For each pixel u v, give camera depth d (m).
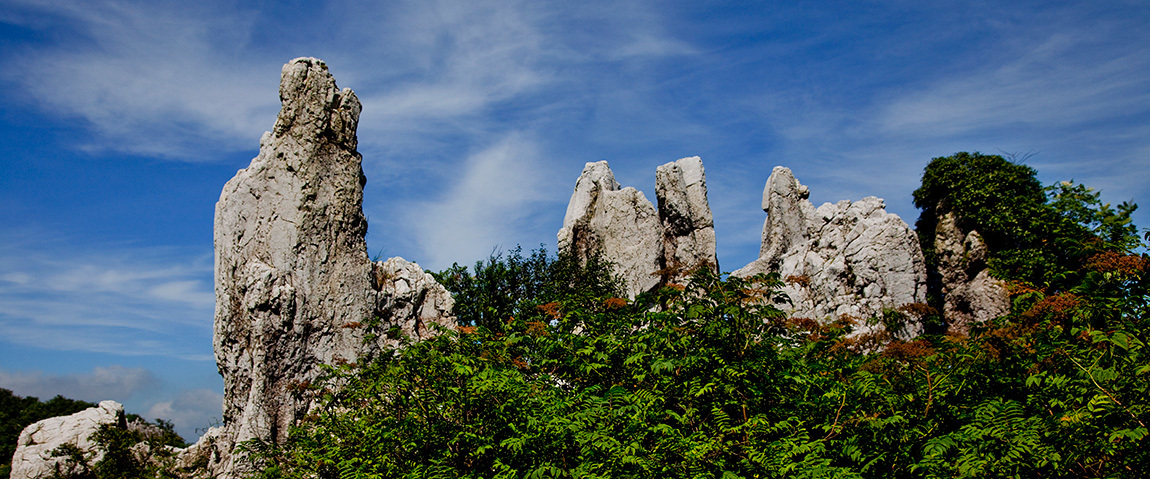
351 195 28.30
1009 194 37.97
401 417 12.84
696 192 43.28
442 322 30.05
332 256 27.25
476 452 11.14
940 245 39.72
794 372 10.85
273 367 25.06
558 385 12.36
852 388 10.13
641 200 42.44
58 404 50.84
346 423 15.03
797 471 8.74
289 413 24.70
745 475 9.23
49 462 28.67
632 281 40.69
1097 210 32.31
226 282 26.36
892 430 9.41
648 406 10.10
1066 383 8.62
